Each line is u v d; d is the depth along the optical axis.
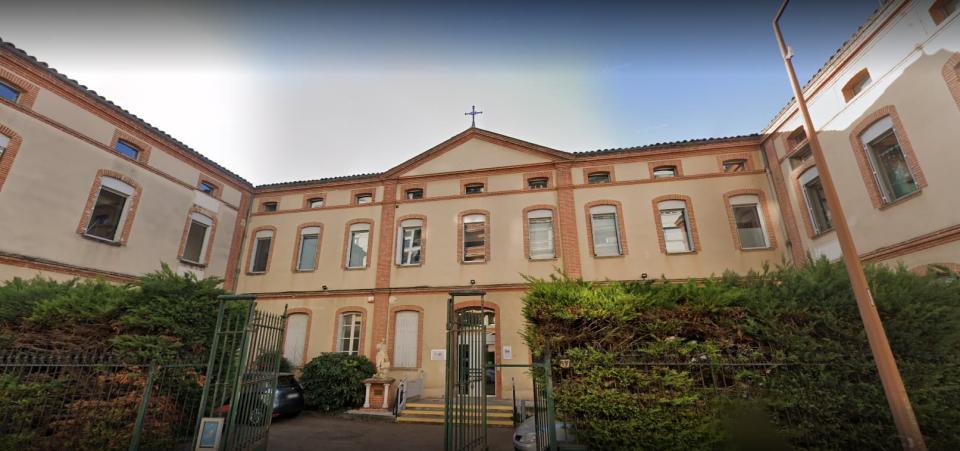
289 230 17.78
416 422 11.39
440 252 15.73
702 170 14.99
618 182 15.30
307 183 18.23
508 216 15.67
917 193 9.12
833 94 11.52
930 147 8.85
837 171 11.42
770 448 4.70
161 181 14.66
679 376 5.00
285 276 17.00
